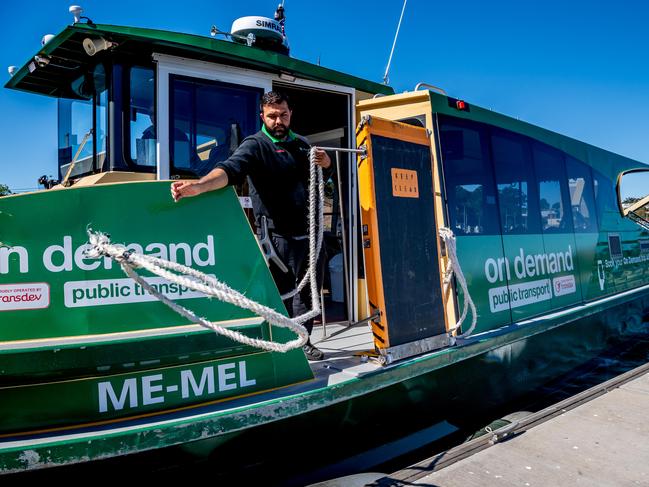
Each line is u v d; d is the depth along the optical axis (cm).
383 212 346
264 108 320
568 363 569
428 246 379
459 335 406
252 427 279
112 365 249
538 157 587
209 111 402
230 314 281
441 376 393
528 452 383
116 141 361
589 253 657
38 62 401
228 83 412
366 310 490
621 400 497
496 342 433
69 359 242
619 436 414
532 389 502
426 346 364
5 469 221
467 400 420
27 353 236
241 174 294
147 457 256
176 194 266
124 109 364
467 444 387
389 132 360
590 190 693
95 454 232
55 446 227
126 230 262
